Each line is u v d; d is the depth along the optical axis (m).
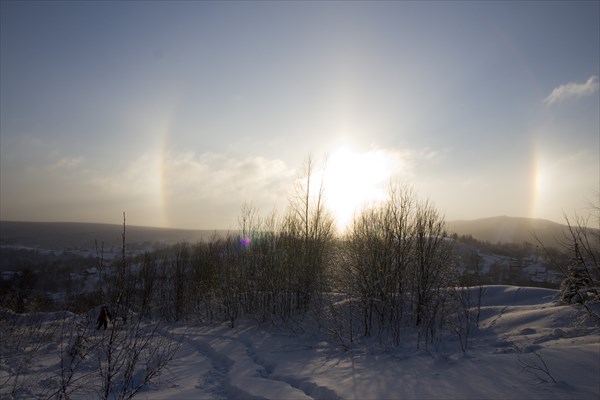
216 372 14.18
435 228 19.86
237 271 27.34
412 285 19.38
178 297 32.00
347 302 19.95
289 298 23.81
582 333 13.11
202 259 34.34
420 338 16.34
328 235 26.06
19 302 21.86
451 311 17.95
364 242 20.03
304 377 11.95
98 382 9.84
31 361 12.88
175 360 15.39
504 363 10.46
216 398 10.84
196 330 24.03
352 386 10.51
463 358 11.95
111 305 7.82
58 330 16.48
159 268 38.00
